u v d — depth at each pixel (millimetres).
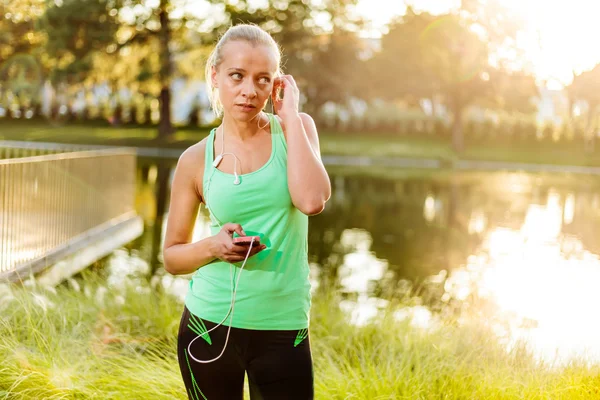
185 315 2062
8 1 34188
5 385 3225
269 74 1909
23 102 37969
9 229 6945
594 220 14367
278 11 37906
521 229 12805
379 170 28016
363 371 3664
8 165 6598
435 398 3344
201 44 35938
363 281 7910
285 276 1965
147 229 10906
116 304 4941
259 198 1930
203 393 2041
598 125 38875
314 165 1912
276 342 1974
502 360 3932
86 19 33656
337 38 40312
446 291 7457
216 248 1877
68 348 3764
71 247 7965
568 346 5117
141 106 40844
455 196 18625
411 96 42906
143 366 3602
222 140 1985
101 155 9742
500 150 40375
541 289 7645
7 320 3896
